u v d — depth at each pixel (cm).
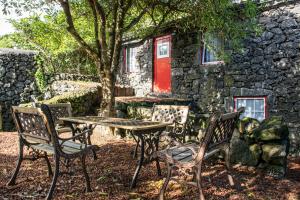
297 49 695
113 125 409
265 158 446
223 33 716
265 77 756
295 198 358
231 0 707
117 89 1137
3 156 550
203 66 906
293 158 620
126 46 1267
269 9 737
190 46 948
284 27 716
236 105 828
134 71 1226
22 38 1487
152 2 706
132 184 388
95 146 384
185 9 721
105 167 478
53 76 1241
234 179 421
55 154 344
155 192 377
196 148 400
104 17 678
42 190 376
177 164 336
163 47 1071
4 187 386
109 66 710
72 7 811
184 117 532
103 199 353
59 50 1327
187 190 381
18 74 1202
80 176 434
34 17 1206
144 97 1027
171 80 1026
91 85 1047
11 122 1172
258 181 416
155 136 436
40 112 340
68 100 918
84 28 1175
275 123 462
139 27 960
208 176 433
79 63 1460
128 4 696
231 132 399
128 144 636
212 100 884
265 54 754
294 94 703
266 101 758
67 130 540
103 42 690
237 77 817
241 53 802
